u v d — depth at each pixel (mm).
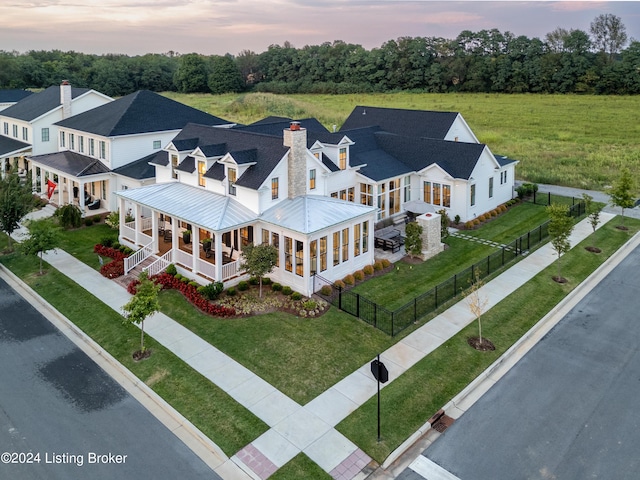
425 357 19734
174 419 16562
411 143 38812
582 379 18516
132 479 14000
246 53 143250
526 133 75062
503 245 31875
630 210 39750
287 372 18828
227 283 25531
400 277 27266
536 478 13938
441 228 31422
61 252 31188
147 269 27094
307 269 24172
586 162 57469
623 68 95375
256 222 26312
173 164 31750
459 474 14156
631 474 14016
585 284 26688
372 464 14539
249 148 28875
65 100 45625
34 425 16172
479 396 17625
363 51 125500
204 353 20109
